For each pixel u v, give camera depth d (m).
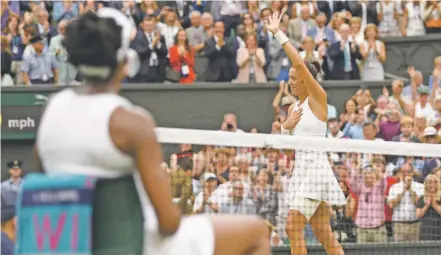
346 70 29.39
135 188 7.48
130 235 7.40
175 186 14.70
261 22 29.69
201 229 8.07
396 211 17.27
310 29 29.55
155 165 7.36
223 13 29.84
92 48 7.44
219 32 29.47
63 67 29.55
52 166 7.48
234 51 29.47
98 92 7.55
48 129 7.43
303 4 29.81
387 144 13.05
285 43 13.93
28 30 29.73
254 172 16.56
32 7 30.05
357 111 26.72
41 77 29.62
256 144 12.32
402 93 28.09
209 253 7.99
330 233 14.28
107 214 7.36
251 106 29.42
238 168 16.69
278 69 29.53
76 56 7.47
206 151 17.34
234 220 8.30
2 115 29.11
